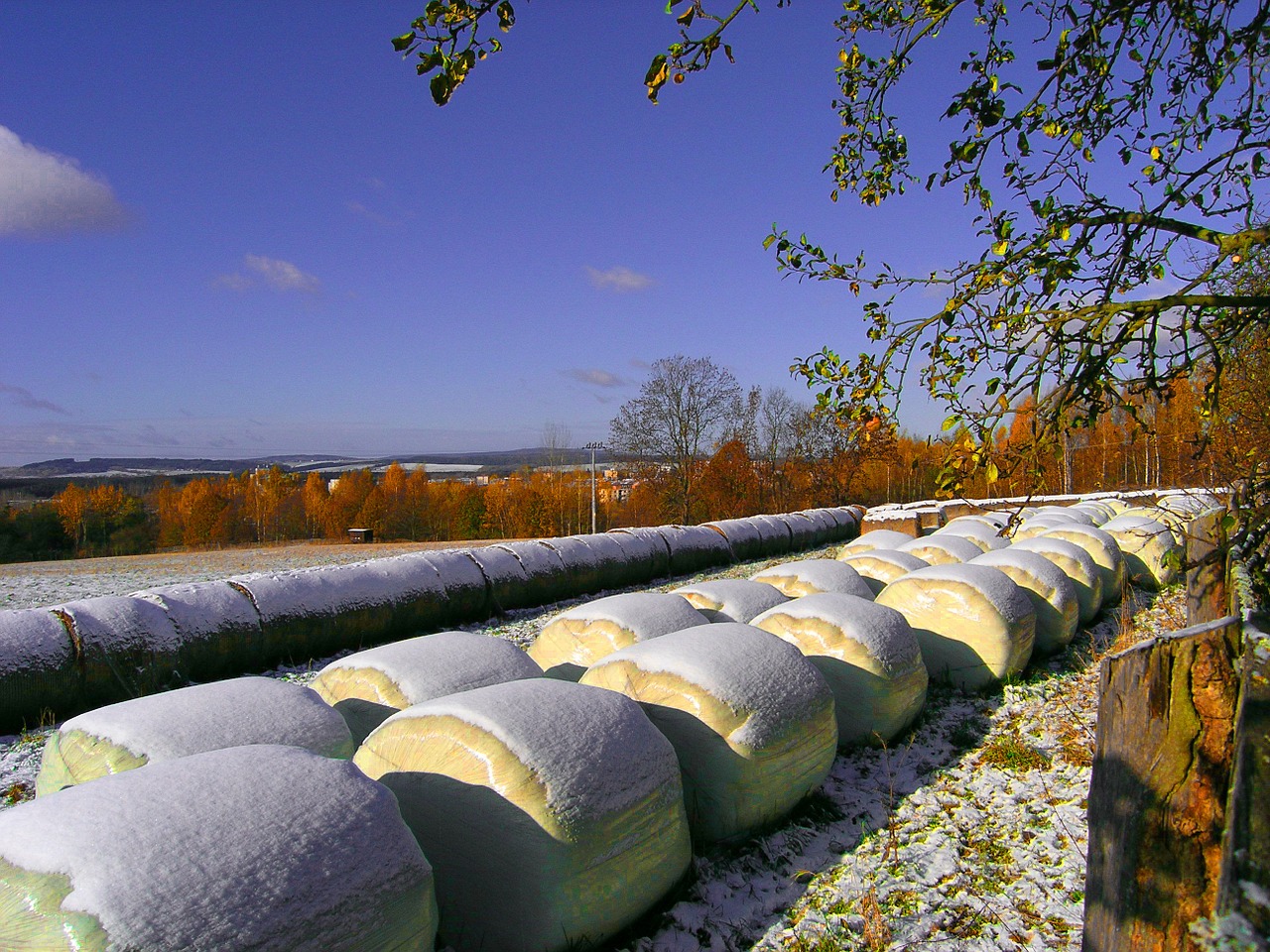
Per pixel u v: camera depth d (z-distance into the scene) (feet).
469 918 9.84
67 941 6.09
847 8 10.11
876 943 10.50
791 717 13.64
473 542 100.07
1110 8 8.55
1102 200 8.46
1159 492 54.19
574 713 10.89
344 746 11.78
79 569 62.44
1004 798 14.85
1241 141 8.83
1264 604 9.33
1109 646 26.05
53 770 11.51
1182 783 5.82
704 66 8.17
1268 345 11.54
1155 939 5.82
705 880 11.93
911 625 22.36
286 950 6.73
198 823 7.14
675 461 128.36
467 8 6.80
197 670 26.37
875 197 10.91
